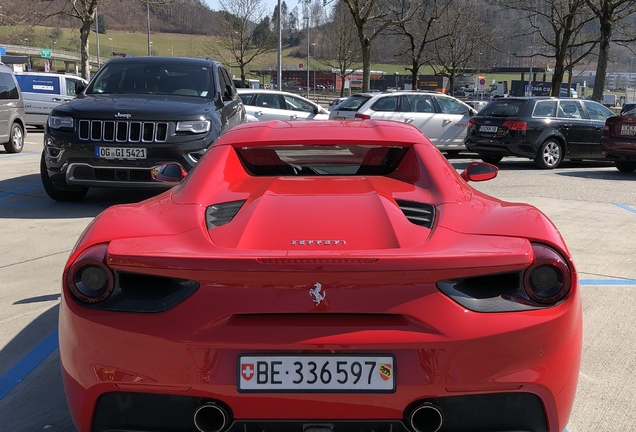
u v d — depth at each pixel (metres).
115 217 2.39
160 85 7.99
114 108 6.94
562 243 2.18
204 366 1.96
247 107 15.08
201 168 2.92
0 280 4.86
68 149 6.89
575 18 24.83
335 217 2.36
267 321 1.96
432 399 1.96
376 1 23.86
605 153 11.71
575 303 2.11
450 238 2.18
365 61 22.97
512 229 2.22
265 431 2.01
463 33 32.59
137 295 2.04
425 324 1.95
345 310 1.95
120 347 2.00
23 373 3.33
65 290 2.13
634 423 2.81
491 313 1.99
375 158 3.26
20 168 11.48
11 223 6.77
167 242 2.16
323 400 1.95
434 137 15.21
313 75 72.00
